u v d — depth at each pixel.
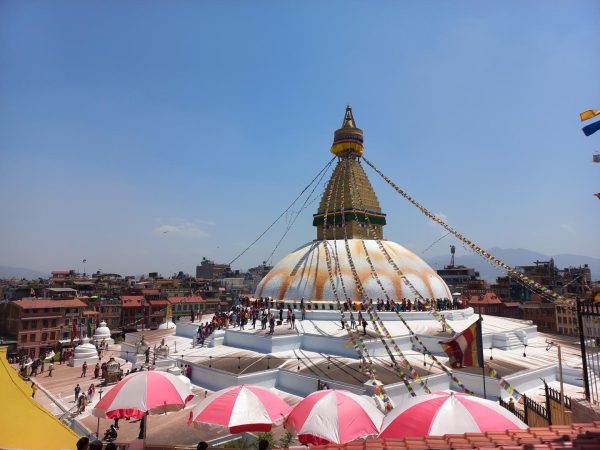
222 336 32.75
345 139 45.12
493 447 6.71
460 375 23.48
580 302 12.30
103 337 41.06
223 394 11.09
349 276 35.88
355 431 9.95
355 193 43.12
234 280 151.38
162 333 40.09
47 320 64.94
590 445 6.55
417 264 39.72
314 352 29.12
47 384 27.41
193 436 17.41
